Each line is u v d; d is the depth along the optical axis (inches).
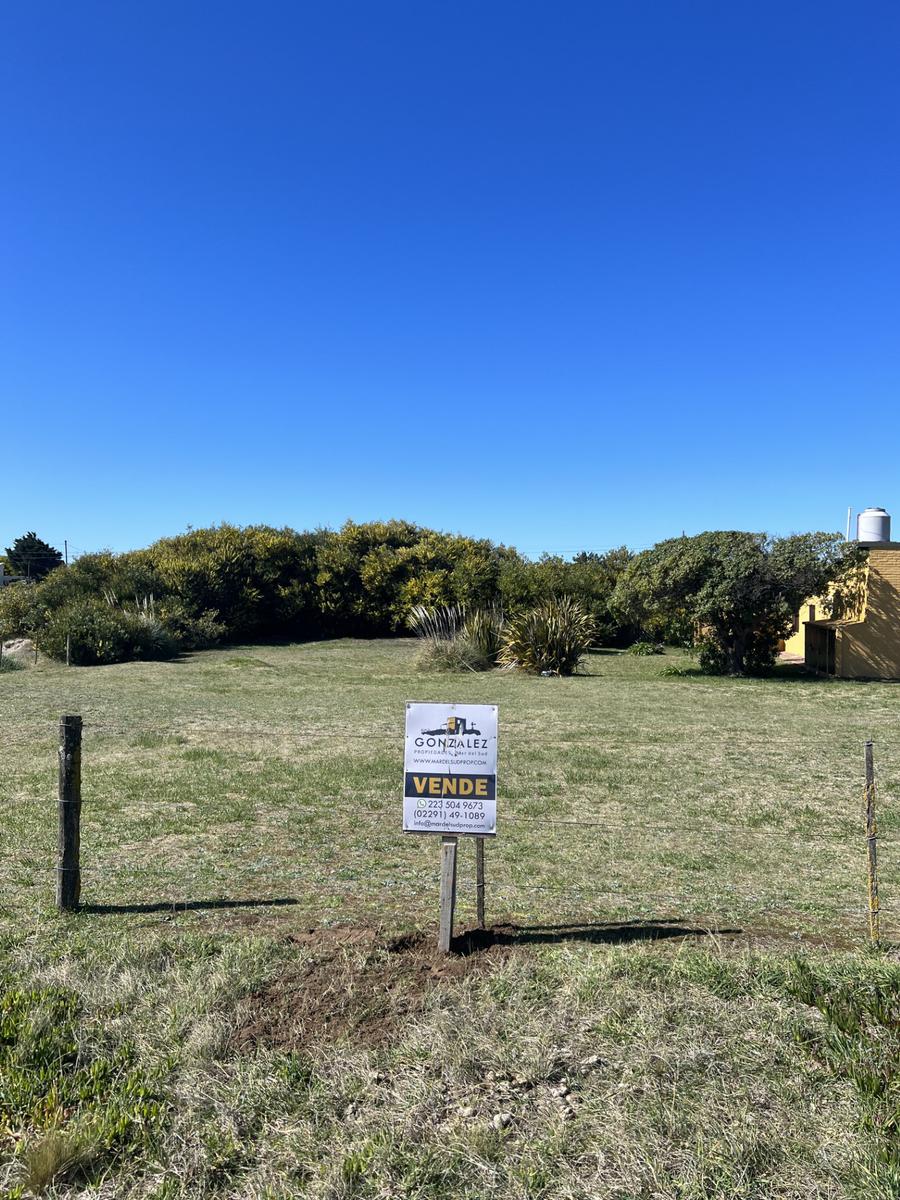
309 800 334.0
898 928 190.5
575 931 187.3
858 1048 130.3
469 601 1492.4
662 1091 123.3
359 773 385.4
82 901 210.2
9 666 999.6
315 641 1539.1
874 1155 108.3
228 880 231.0
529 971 160.4
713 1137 113.2
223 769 395.9
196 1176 110.1
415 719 173.3
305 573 1603.1
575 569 1512.1
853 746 469.7
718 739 493.7
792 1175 106.7
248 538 1617.9
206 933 184.5
